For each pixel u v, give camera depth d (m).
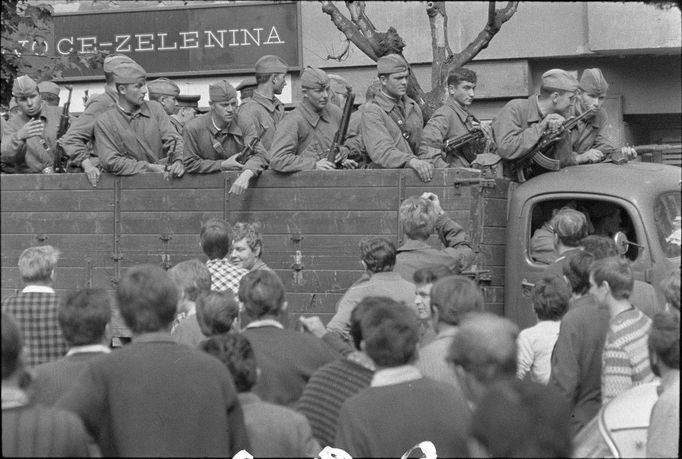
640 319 5.67
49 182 8.73
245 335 5.24
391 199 7.96
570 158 8.80
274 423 4.47
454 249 7.55
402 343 4.30
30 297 5.50
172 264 8.46
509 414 3.86
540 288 6.38
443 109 9.02
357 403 4.22
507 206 8.58
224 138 9.15
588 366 5.76
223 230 7.18
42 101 10.16
